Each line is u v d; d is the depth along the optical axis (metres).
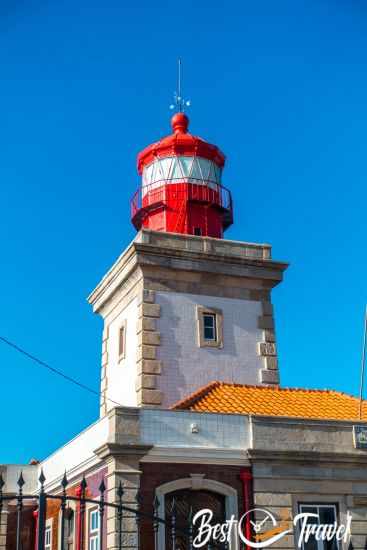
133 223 30.47
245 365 25.20
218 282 25.78
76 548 19.94
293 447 18.88
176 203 28.62
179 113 31.03
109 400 26.69
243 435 18.70
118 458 17.19
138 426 17.75
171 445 17.83
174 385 23.88
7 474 26.08
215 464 18.11
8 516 25.73
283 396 23.02
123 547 16.30
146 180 30.05
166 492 17.39
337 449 19.19
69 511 21.12
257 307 26.19
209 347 24.80
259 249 26.66
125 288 26.28
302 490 18.52
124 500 16.77
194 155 29.41
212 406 20.81
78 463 20.64
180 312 24.84
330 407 22.38
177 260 25.06
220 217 29.62
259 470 18.39
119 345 26.38
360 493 19.00
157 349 24.06
